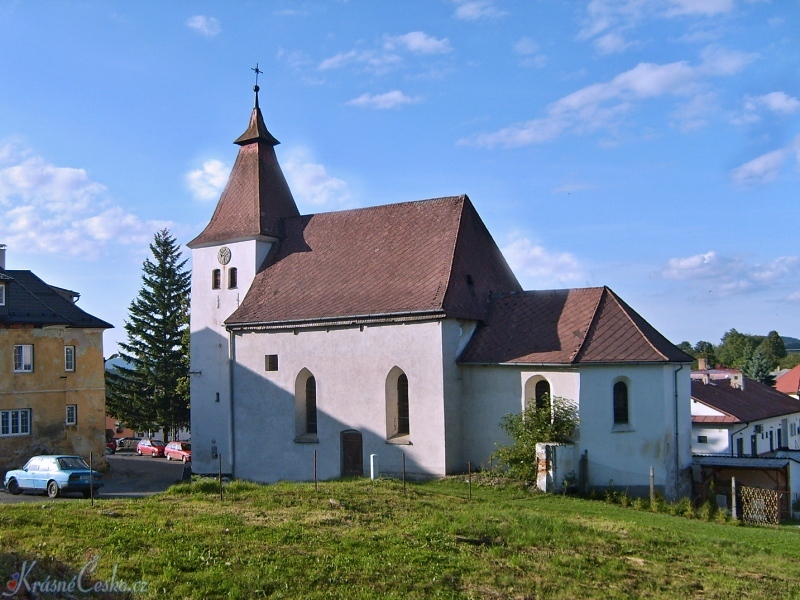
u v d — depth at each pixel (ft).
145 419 234.99
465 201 126.31
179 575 49.34
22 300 143.13
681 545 66.03
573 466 103.40
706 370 216.13
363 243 130.93
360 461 118.32
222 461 137.80
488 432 111.86
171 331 239.09
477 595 49.80
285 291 131.54
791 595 53.31
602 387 104.53
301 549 56.49
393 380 116.88
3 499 101.60
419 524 67.05
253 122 147.84
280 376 127.13
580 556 59.88
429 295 113.91
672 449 104.53
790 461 108.58
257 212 140.77
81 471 105.29
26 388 138.82
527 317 115.65
